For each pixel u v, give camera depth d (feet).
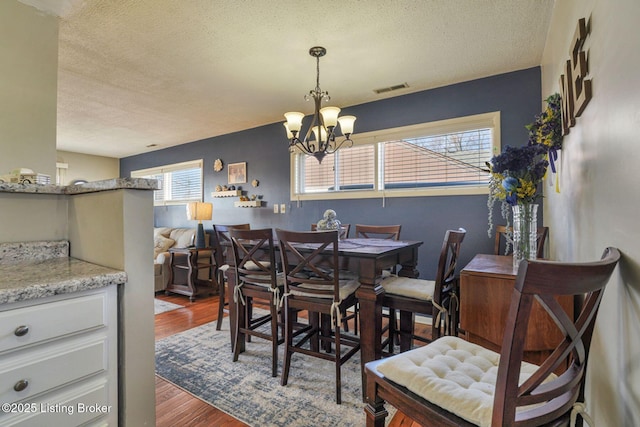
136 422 3.79
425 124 10.71
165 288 14.73
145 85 10.23
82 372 3.34
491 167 6.11
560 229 6.28
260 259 8.13
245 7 6.35
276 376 6.95
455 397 3.13
